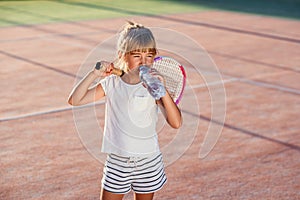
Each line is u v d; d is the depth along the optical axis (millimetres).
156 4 22297
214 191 4457
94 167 4934
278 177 4809
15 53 11039
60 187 4461
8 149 5359
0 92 7738
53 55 10867
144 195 3031
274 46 12859
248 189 4516
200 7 22047
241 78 9102
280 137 5992
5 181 4551
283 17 19547
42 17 17250
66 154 5258
